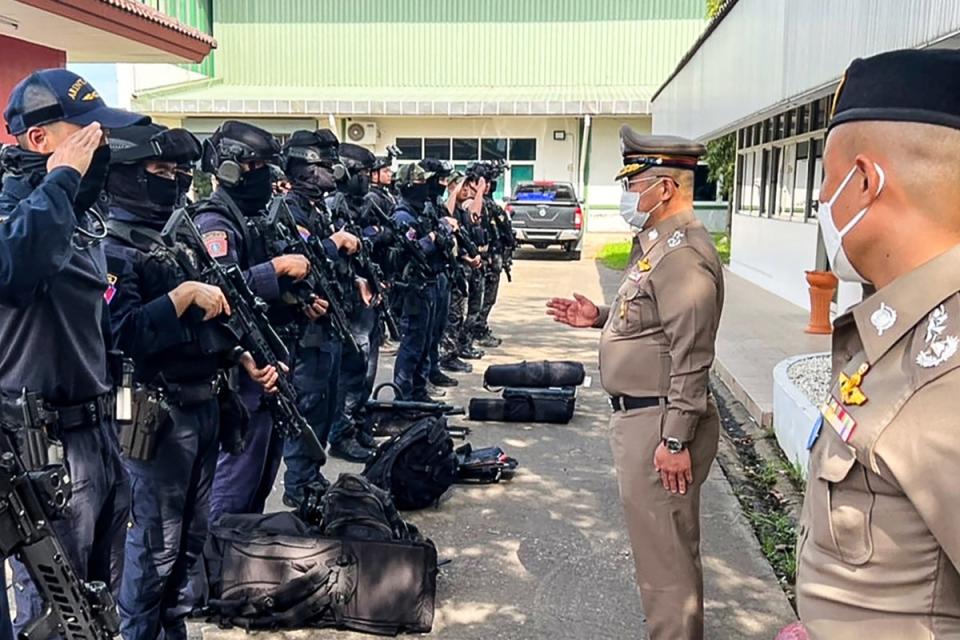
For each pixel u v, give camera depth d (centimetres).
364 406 547
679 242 256
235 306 293
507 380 659
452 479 442
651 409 262
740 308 1046
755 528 421
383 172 693
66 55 1120
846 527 126
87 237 225
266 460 367
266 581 318
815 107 998
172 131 263
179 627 293
